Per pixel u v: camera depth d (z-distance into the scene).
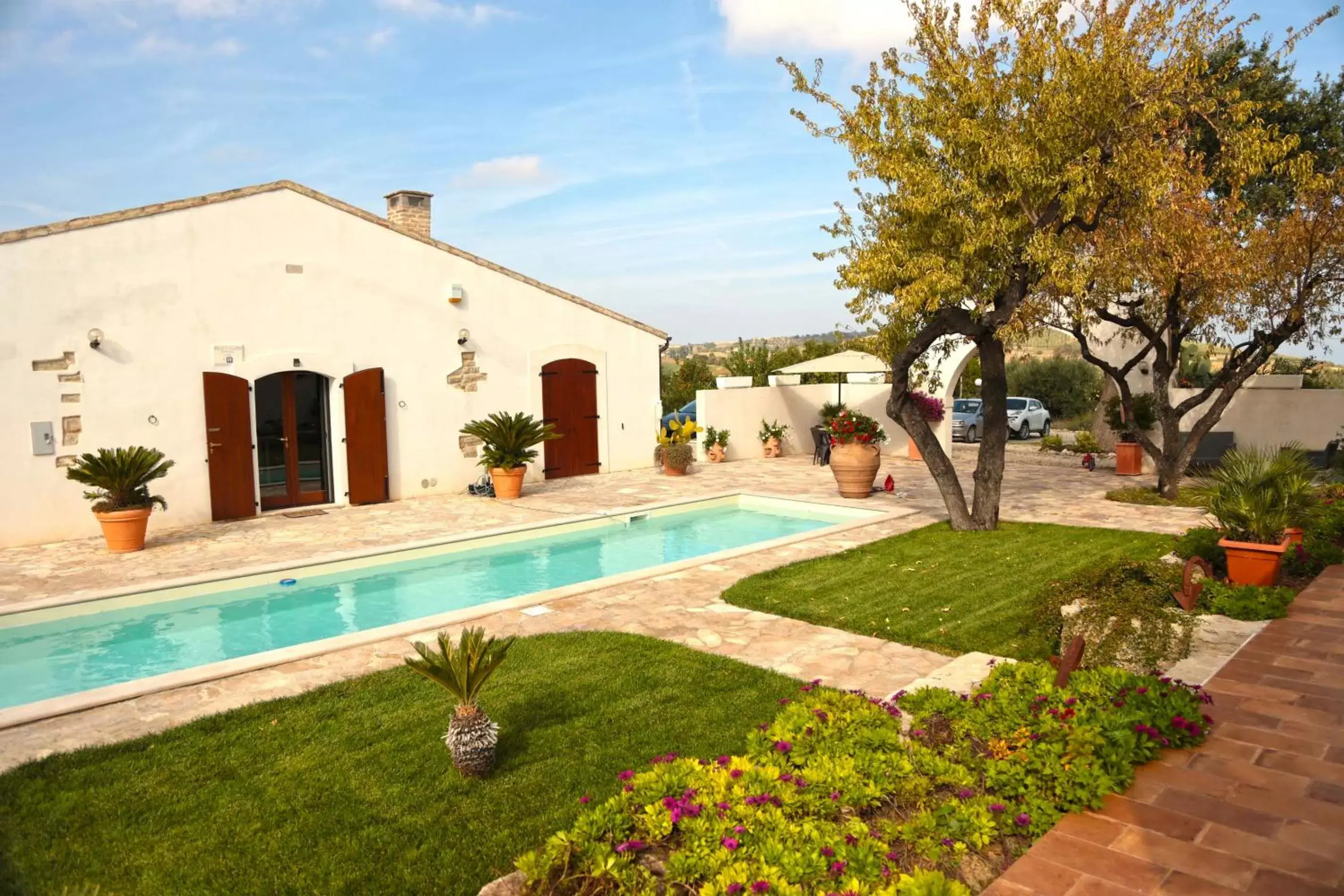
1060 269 8.34
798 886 2.81
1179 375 17.89
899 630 6.58
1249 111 9.25
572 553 10.80
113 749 4.54
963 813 3.39
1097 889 2.99
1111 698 4.29
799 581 8.09
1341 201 10.33
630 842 3.18
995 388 10.23
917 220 9.44
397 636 6.52
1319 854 3.17
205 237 11.68
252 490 12.24
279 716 4.99
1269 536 7.26
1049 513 11.78
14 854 3.59
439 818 3.84
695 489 14.72
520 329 15.53
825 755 3.82
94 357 10.80
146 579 8.57
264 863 3.51
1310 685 4.93
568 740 4.61
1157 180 8.34
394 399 13.80
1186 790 3.71
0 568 9.14
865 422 13.50
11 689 6.34
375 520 11.94
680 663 5.81
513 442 13.68
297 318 12.63
